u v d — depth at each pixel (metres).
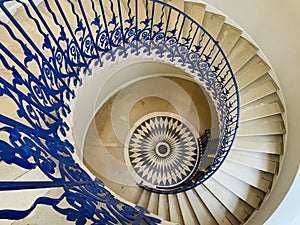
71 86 3.41
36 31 3.17
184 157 6.45
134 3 4.83
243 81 5.29
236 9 5.33
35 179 1.93
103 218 2.06
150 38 4.68
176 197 5.34
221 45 5.35
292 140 4.84
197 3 5.47
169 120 6.61
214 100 5.42
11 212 1.12
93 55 3.90
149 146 6.44
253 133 5.16
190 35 5.09
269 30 5.11
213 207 5.12
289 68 4.91
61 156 2.38
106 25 3.91
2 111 2.18
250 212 5.02
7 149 1.34
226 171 5.20
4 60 1.80
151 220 3.08
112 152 6.22
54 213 1.78
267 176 5.13
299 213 3.99
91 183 2.74
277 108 5.20
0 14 3.04
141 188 5.98
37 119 2.23
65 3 3.81
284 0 4.66
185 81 6.79
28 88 2.17
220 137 5.39
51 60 2.81
